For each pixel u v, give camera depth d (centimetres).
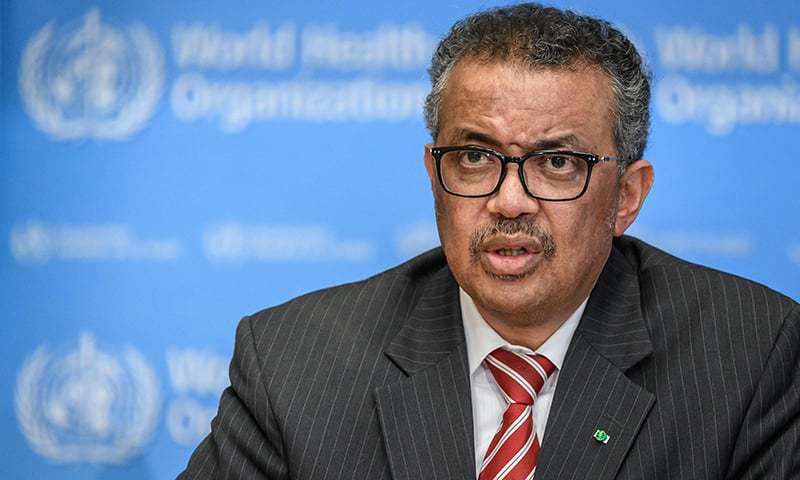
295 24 1049
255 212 1052
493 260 654
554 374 703
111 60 1055
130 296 1052
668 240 1031
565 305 684
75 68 1054
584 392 682
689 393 682
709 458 665
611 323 712
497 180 652
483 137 651
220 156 1052
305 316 757
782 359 701
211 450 731
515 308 662
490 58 655
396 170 1050
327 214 1051
